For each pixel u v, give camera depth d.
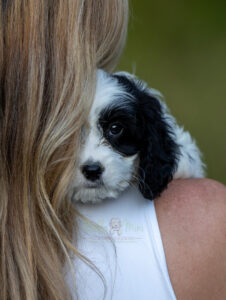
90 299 1.63
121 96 2.19
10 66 1.64
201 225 1.75
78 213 1.76
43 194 1.62
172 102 6.64
